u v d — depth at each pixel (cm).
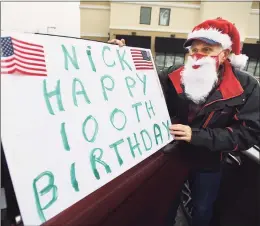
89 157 56
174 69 107
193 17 800
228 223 120
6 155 43
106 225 66
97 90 63
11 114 44
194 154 100
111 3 777
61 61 56
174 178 95
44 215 46
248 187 114
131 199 74
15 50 46
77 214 56
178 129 88
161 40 809
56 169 49
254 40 782
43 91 50
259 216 105
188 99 95
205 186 108
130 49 81
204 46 90
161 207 94
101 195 64
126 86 74
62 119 53
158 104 86
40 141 48
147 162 83
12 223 51
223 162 113
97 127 60
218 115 93
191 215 130
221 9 755
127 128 70
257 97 91
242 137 90
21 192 43
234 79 91
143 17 798
